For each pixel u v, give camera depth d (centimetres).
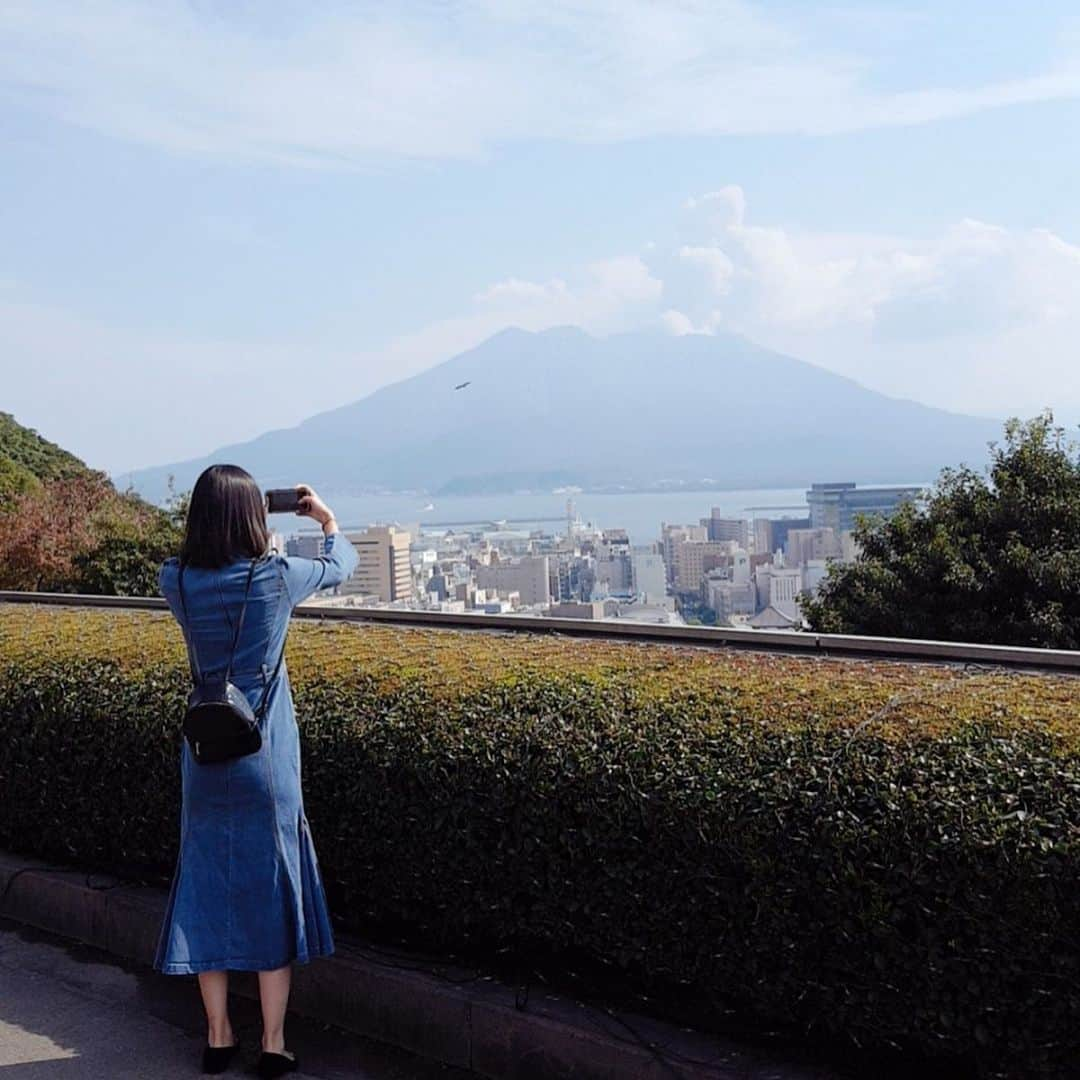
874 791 299
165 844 451
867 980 298
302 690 430
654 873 329
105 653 512
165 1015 407
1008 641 1077
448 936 381
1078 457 1208
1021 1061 281
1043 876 269
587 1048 335
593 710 373
